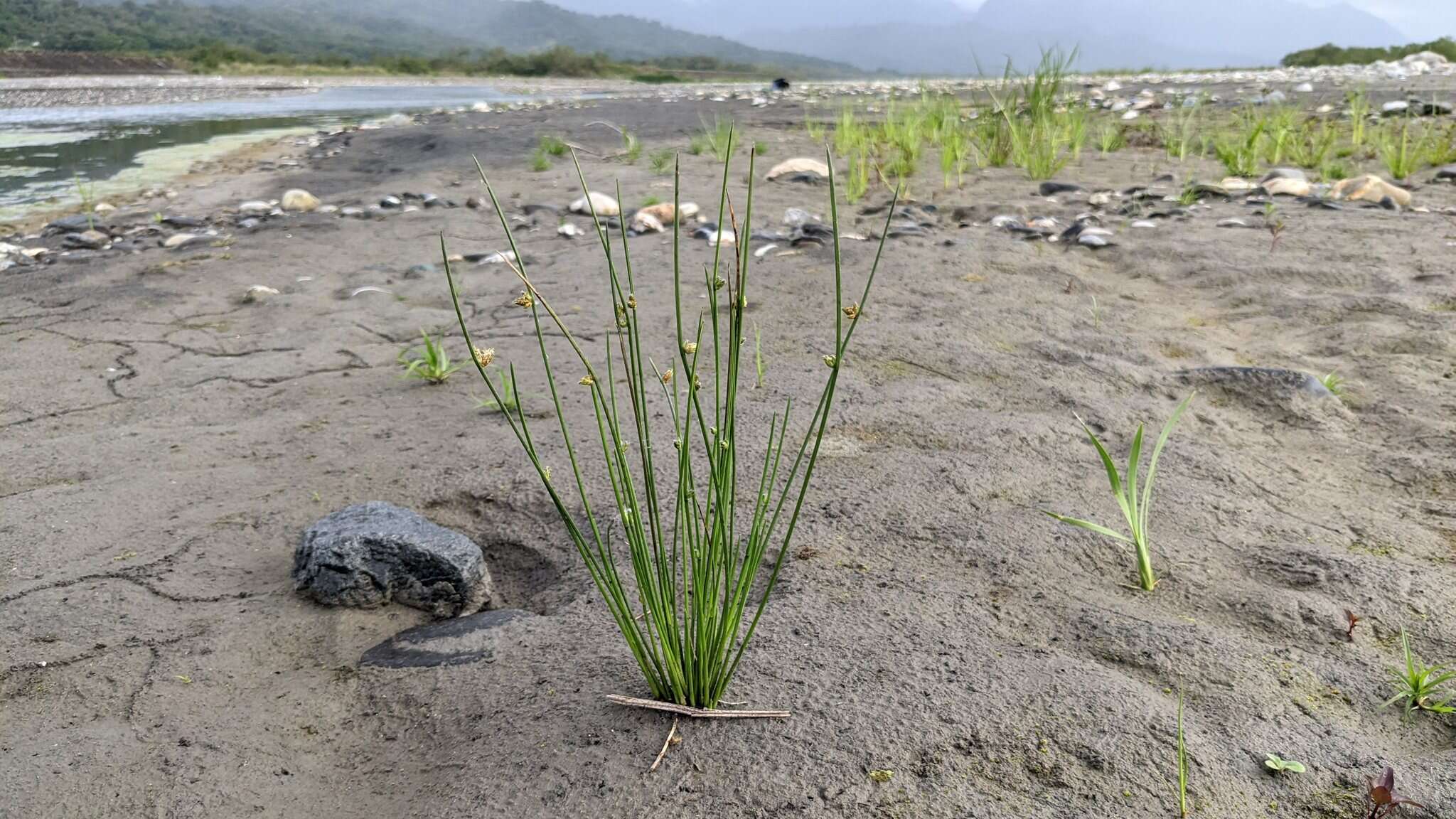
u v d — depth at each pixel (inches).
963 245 184.1
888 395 111.3
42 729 61.6
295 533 86.0
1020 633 65.4
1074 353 124.2
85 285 185.0
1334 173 263.7
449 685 64.1
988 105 395.5
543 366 128.6
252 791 56.1
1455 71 727.1
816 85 944.3
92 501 92.5
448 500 91.3
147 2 6584.6
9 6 3009.4
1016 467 91.7
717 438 55.3
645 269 179.5
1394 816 48.9
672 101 700.7
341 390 124.1
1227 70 906.7
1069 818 48.3
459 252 206.1
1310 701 58.4
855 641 63.9
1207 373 113.9
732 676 60.7
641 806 50.3
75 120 672.4
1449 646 64.0
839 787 50.5
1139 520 72.2
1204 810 49.0
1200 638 63.7
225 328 154.5
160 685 65.8
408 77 1754.4
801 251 184.7
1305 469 93.6
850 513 83.0
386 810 53.6
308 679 67.1
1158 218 211.3
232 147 481.4
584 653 65.1
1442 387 110.8
